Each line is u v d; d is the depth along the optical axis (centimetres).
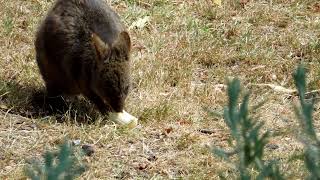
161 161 977
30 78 1170
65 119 1052
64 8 1090
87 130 1022
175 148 1016
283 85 1256
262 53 1341
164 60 1277
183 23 1433
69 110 1057
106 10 1119
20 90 1136
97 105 1070
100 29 1091
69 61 1067
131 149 1005
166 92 1188
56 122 1045
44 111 1092
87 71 1052
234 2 1527
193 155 995
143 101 1126
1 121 1047
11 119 1053
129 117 1056
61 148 393
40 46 1102
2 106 1086
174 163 973
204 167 955
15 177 902
